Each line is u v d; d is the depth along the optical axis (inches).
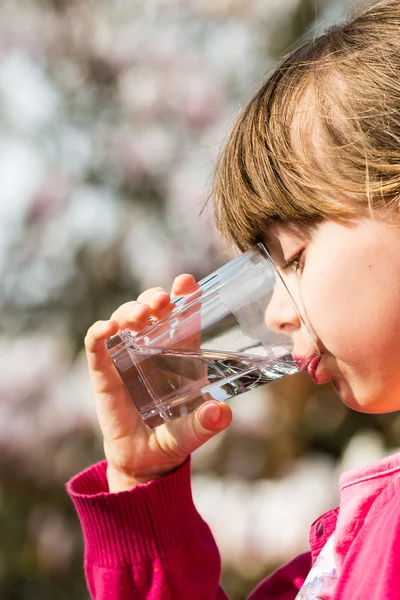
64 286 179.8
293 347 58.4
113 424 70.1
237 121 64.7
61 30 185.6
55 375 169.5
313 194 57.7
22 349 171.0
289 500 154.6
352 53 62.7
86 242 179.5
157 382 63.0
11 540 165.3
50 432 166.1
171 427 68.9
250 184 60.9
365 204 56.6
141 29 186.5
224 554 151.3
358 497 59.5
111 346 64.4
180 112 179.5
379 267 56.2
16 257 181.2
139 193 179.6
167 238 174.2
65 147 183.2
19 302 181.8
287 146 60.0
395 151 58.1
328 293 57.1
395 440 165.3
